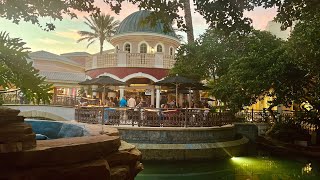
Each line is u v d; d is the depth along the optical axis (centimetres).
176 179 1226
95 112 1564
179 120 1498
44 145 252
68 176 250
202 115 1540
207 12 374
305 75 1515
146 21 385
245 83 1599
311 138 1652
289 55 1356
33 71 217
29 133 244
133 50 2923
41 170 237
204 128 1472
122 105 1927
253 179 1198
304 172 1285
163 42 2973
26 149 235
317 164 1425
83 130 441
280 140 1767
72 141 278
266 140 1817
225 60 2044
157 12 374
